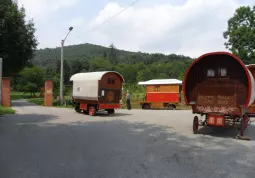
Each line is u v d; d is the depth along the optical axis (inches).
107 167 248.2
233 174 233.1
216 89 442.0
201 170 243.0
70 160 270.7
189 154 302.7
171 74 3107.8
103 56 5940.0
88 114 792.9
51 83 1214.3
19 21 1314.0
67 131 455.8
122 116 733.3
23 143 351.3
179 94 1064.2
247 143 377.1
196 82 460.1
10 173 229.8
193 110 457.7
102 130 470.3
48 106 1187.9
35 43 1439.5
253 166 258.4
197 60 451.8
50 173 230.2
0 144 344.8
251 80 419.5
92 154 295.4
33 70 2436.0
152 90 1093.8
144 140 381.1
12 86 3442.4
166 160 274.5
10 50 1286.9
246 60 1541.6
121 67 3786.9
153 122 594.9
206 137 418.9
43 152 302.8
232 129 513.0
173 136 420.2
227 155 301.4
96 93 738.8
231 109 424.8
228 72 436.1
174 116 733.9
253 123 629.9
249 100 411.8
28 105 1288.1
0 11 1168.2
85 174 228.4
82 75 816.9
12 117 687.1
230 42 1626.5
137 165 255.4
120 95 791.1
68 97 1427.2
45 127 504.1
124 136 410.9
